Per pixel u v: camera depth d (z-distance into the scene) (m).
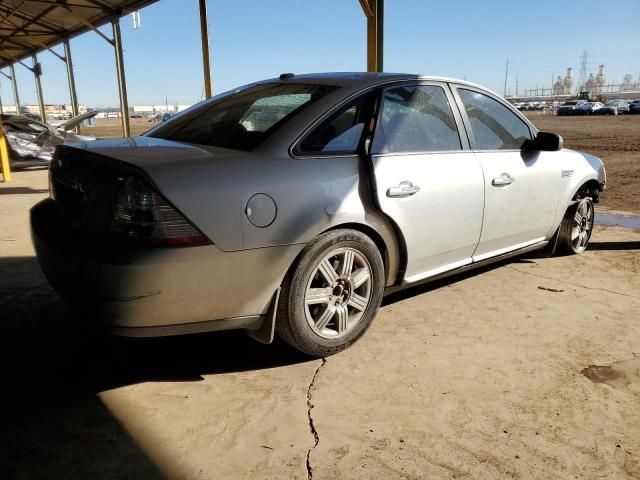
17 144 12.50
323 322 2.83
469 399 2.55
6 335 3.21
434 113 3.41
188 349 3.05
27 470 2.04
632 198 8.44
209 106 3.48
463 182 3.40
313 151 2.77
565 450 2.20
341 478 2.02
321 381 2.70
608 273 4.41
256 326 2.66
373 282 3.01
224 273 2.42
